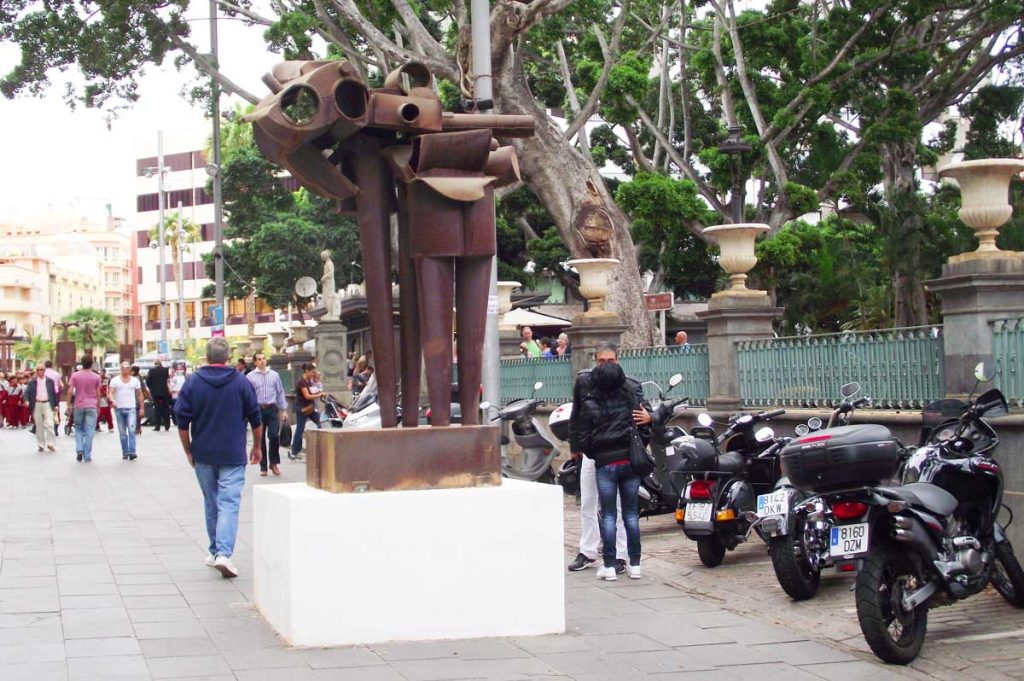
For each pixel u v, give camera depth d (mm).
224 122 52031
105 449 25484
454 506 7016
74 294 128500
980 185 8711
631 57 22781
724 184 23266
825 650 6895
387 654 6629
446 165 7297
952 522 7348
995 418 8133
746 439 10023
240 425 9344
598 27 25344
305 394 21359
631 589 8852
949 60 25484
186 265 93438
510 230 36844
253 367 23281
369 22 22172
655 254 32969
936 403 8492
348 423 15141
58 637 7023
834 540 6711
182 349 58219
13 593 8469
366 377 23188
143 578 9117
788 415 11203
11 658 6504
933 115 26547
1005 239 22281
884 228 26172
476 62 14555
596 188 22062
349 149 7438
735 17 25312
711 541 9680
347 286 45469
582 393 9195
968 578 7039
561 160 21812
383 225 7441
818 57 24875
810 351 11188
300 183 7273
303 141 7043
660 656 6695
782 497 8250
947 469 7488
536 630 7188
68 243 135375
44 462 21688
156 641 6930
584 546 9734
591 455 9156
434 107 7285
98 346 102562
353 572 6848
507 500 7121
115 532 11805
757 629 7449
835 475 6957
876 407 10195
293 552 6773
